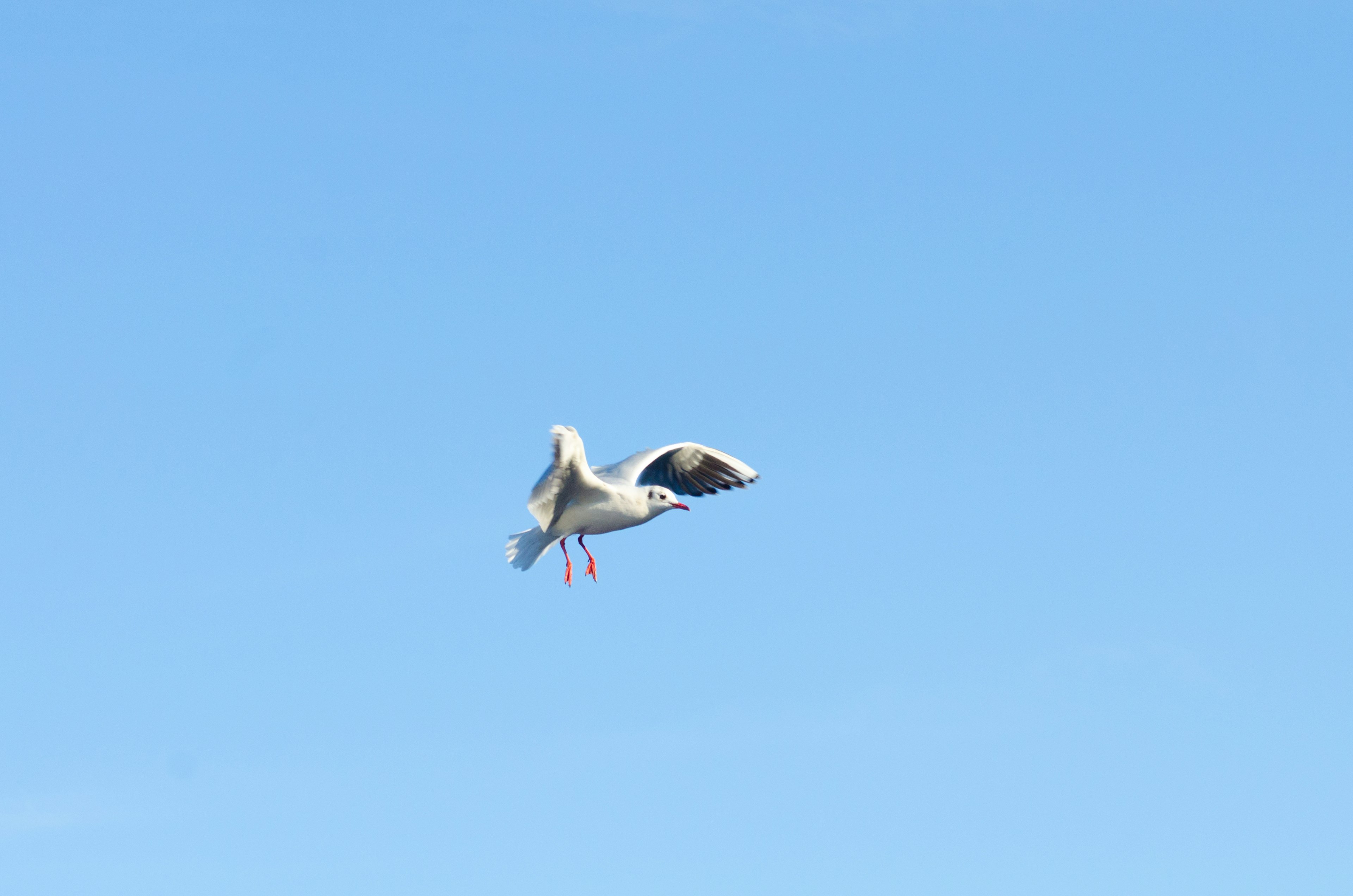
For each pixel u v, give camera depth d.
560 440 19.97
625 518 22.45
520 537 23.02
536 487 20.33
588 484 21.75
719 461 25.52
